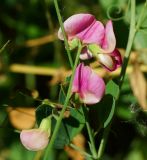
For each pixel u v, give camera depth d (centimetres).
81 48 30
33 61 46
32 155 43
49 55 46
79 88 30
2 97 44
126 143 43
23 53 46
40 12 48
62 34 31
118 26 39
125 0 42
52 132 32
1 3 49
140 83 41
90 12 45
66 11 46
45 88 44
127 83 41
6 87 45
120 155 43
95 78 30
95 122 32
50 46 46
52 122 32
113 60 31
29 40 47
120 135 42
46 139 30
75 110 31
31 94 35
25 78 45
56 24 46
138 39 41
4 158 43
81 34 31
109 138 43
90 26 31
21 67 45
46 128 30
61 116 30
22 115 40
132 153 43
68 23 31
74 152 41
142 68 42
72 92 30
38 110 31
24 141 30
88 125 32
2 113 40
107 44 31
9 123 40
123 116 41
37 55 46
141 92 41
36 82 45
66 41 31
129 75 41
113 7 42
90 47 31
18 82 45
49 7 47
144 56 42
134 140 43
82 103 31
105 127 32
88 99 30
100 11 44
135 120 38
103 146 32
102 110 32
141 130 39
